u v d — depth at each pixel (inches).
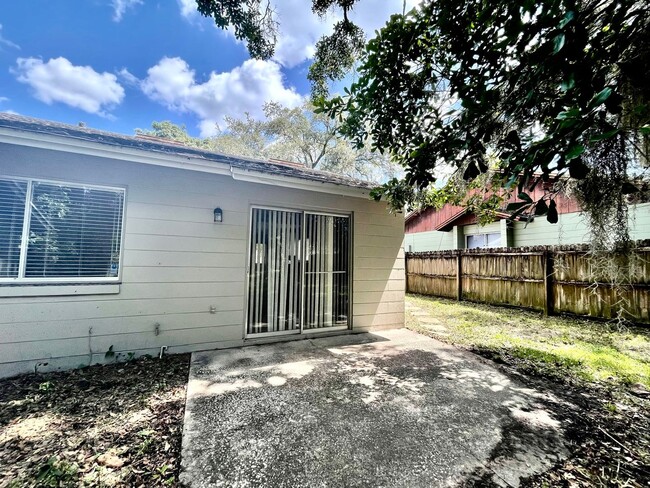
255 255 192.2
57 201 140.9
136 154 141.6
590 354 169.9
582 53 61.6
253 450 84.4
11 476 71.8
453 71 93.0
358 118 117.3
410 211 204.8
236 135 762.2
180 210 167.8
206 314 173.5
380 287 234.8
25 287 132.8
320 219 216.4
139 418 99.7
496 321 261.7
